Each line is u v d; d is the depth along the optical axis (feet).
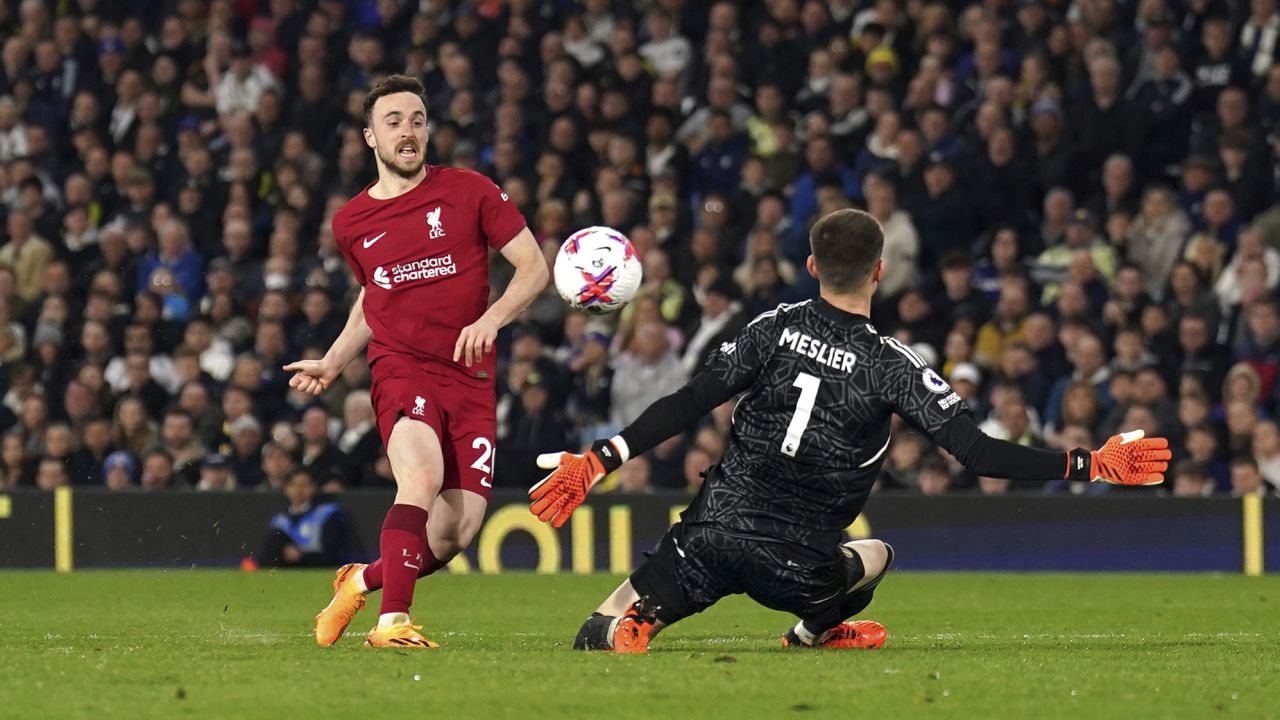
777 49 162.61
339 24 182.70
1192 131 149.38
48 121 180.14
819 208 144.87
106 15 189.16
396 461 58.18
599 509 117.70
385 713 39.24
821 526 52.85
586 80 165.27
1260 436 121.19
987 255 146.10
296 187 161.17
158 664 49.80
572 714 39.11
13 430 142.10
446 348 59.82
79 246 165.48
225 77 176.86
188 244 160.76
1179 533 114.32
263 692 42.83
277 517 119.65
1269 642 62.23
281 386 140.67
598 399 135.95
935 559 115.96
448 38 175.52
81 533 120.06
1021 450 50.34
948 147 150.41
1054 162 147.13
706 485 53.83
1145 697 42.45
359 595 58.54
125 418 139.03
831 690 43.16
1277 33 152.97
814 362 52.01
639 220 149.59
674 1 167.73
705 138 158.71
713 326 137.39
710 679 45.32
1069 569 115.03
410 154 59.62
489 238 60.39
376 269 59.98
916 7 161.99
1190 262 134.10
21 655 53.67
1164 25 150.51
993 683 44.91
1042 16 156.25
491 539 118.11
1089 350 128.16
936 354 135.33
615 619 53.52
